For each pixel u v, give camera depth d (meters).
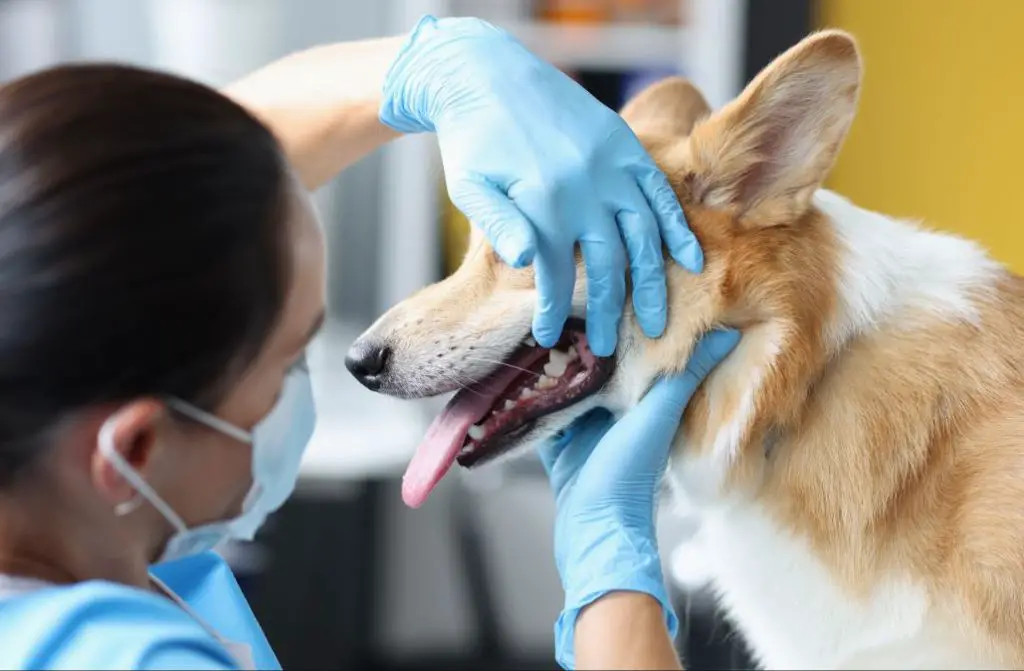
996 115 2.58
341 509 2.59
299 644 2.60
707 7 2.67
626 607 0.94
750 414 1.12
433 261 2.84
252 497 0.83
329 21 2.95
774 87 1.13
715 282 1.14
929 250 1.21
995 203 2.62
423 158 2.79
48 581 0.72
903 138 2.62
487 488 2.94
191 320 0.65
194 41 2.91
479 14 2.85
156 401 0.67
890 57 2.58
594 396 1.22
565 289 1.13
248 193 0.68
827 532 1.11
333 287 3.07
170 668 0.61
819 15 2.57
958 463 1.08
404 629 2.99
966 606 1.04
